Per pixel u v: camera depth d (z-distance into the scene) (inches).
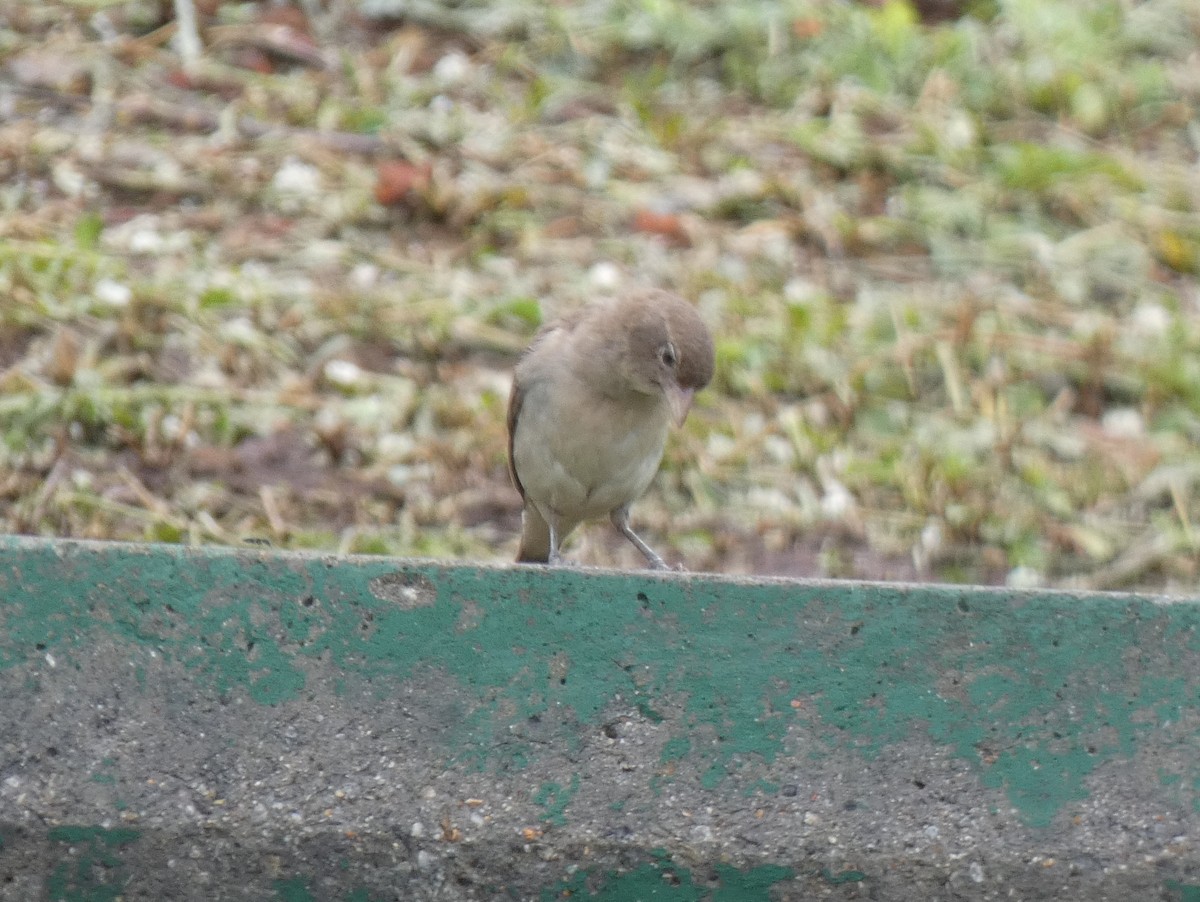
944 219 602.2
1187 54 719.7
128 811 250.1
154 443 455.5
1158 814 256.7
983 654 258.5
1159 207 621.6
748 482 478.0
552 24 685.3
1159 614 259.0
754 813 255.8
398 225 577.0
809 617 258.1
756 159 631.2
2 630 251.1
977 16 730.8
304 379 492.7
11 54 632.4
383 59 657.0
